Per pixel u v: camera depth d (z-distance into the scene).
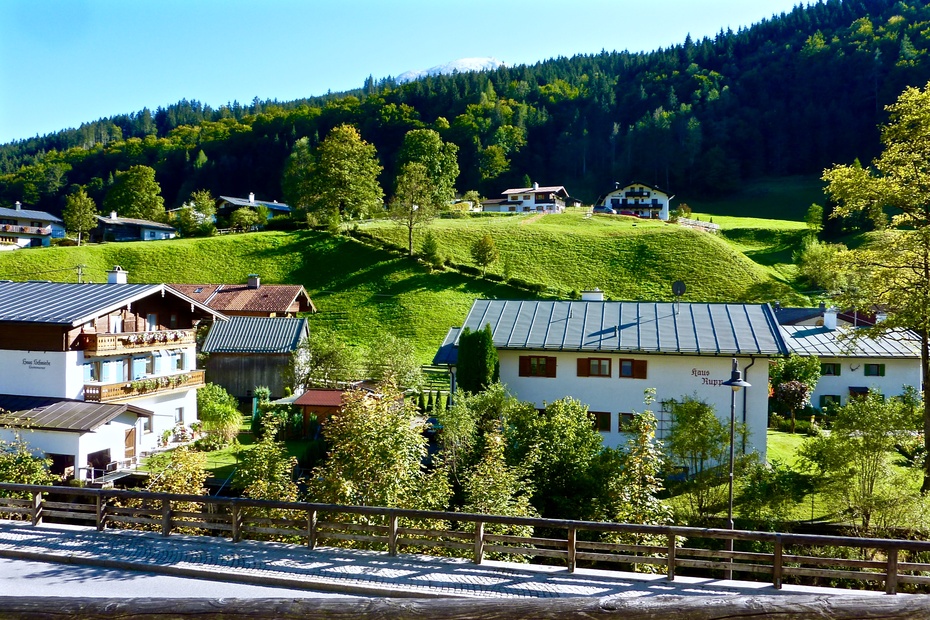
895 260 25.86
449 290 66.94
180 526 14.09
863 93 150.62
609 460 19.41
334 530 14.06
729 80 177.50
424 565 12.16
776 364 39.03
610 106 184.00
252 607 2.29
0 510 14.80
